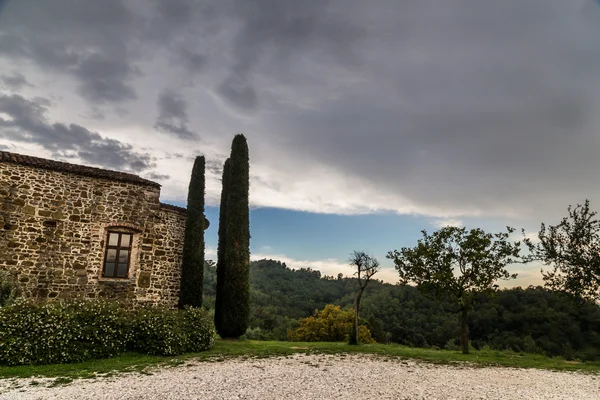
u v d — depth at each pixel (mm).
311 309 70438
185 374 8109
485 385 8422
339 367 9758
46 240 12430
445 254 14555
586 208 13867
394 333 48375
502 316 46656
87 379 7379
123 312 10922
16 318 8641
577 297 13969
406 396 7027
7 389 6508
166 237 15109
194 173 16531
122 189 14141
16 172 12266
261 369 9023
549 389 8391
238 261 15586
